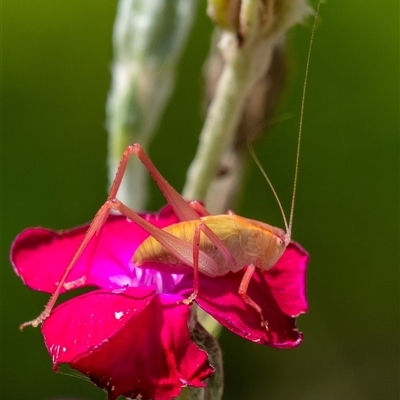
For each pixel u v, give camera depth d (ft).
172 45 0.68
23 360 0.98
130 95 0.68
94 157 0.99
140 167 0.68
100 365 0.58
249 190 1.03
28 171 0.99
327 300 1.09
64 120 0.99
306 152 1.03
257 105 0.67
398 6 1.00
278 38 0.64
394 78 1.01
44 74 0.98
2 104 0.98
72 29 0.98
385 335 1.09
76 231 0.64
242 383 1.09
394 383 1.09
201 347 0.60
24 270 0.62
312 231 1.06
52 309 0.61
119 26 0.68
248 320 0.60
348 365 1.10
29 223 0.99
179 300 0.60
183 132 1.02
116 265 0.63
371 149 1.03
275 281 0.63
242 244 0.62
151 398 0.57
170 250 0.62
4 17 0.97
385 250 1.07
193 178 0.65
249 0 0.62
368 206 1.05
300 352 1.10
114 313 0.58
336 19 1.01
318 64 1.02
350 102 1.02
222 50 0.63
